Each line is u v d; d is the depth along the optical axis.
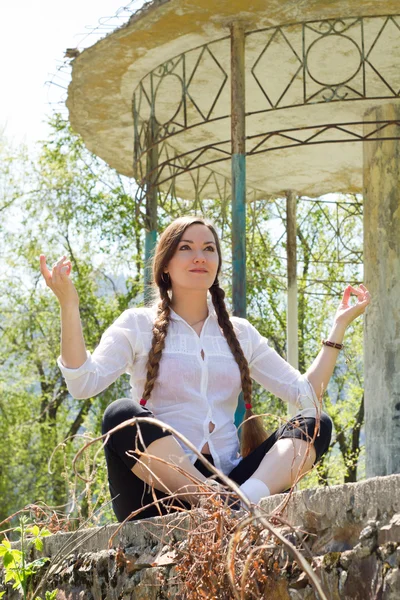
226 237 12.75
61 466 22.67
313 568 2.55
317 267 22.08
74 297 3.76
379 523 2.40
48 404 23.70
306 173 11.38
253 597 2.67
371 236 9.38
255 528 2.71
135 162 9.05
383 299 9.17
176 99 9.40
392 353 9.06
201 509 2.86
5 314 24.28
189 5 7.58
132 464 3.51
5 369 24.41
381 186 9.34
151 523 3.22
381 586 2.34
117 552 3.32
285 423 3.62
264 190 11.92
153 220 9.18
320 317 22.22
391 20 8.10
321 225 22.19
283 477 3.53
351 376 22.16
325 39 8.41
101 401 22.64
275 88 9.44
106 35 8.20
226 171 11.30
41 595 3.83
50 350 24.05
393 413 8.98
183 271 4.10
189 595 2.79
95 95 9.16
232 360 4.10
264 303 21.80
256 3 7.54
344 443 21.67
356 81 9.20
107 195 24.06
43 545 3.94
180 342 4.04
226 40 8.19
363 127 9.65
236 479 3.75
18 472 23.17
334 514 2.56
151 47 8.24
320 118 9.91
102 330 23.83
